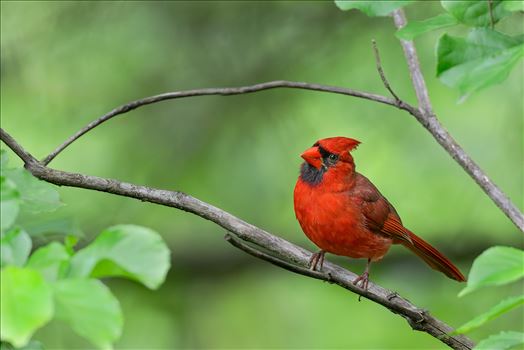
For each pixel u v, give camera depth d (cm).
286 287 1294
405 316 555
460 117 1185
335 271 650
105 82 1166
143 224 1154
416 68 642
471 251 1194
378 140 1184
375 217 725
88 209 1135
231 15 1152
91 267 283
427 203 1205
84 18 1159
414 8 1106
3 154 357
